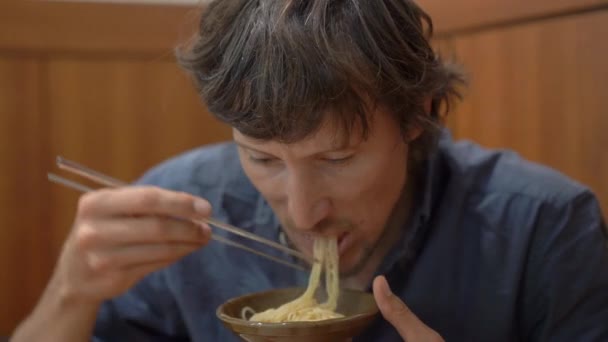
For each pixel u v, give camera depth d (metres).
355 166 0.86
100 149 1.75
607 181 1.32
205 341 1.17
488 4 1.54
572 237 1.07
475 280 1.09
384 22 0.86
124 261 0.75
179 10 1.74
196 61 0.91
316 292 1.01
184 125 1.78
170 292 1.20
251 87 0.82
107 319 1.18
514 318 1.09
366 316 0.81
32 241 1.73
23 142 1.70
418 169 1.11
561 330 1.06
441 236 1.11
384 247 1.10
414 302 1.09
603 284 1.05
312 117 0.79
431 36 0.99
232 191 1.22
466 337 1.08
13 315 1.74
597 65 1.32
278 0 0.83
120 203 0.74
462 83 1.14
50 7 1.68
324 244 0.96
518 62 1.49
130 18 1.72
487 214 1.11
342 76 0.78
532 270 1.08
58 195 1.73
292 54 0.79
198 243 0.78
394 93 0.85
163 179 1.30
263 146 0.85
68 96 1.72
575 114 1.37
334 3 0.84
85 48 1.71
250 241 1.19
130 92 1.75
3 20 1.66
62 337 0.85
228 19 0.87
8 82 1.68
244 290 1.17
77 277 0.79
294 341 0.77
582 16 1.34
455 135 1.68
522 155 1.51
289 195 0.88
